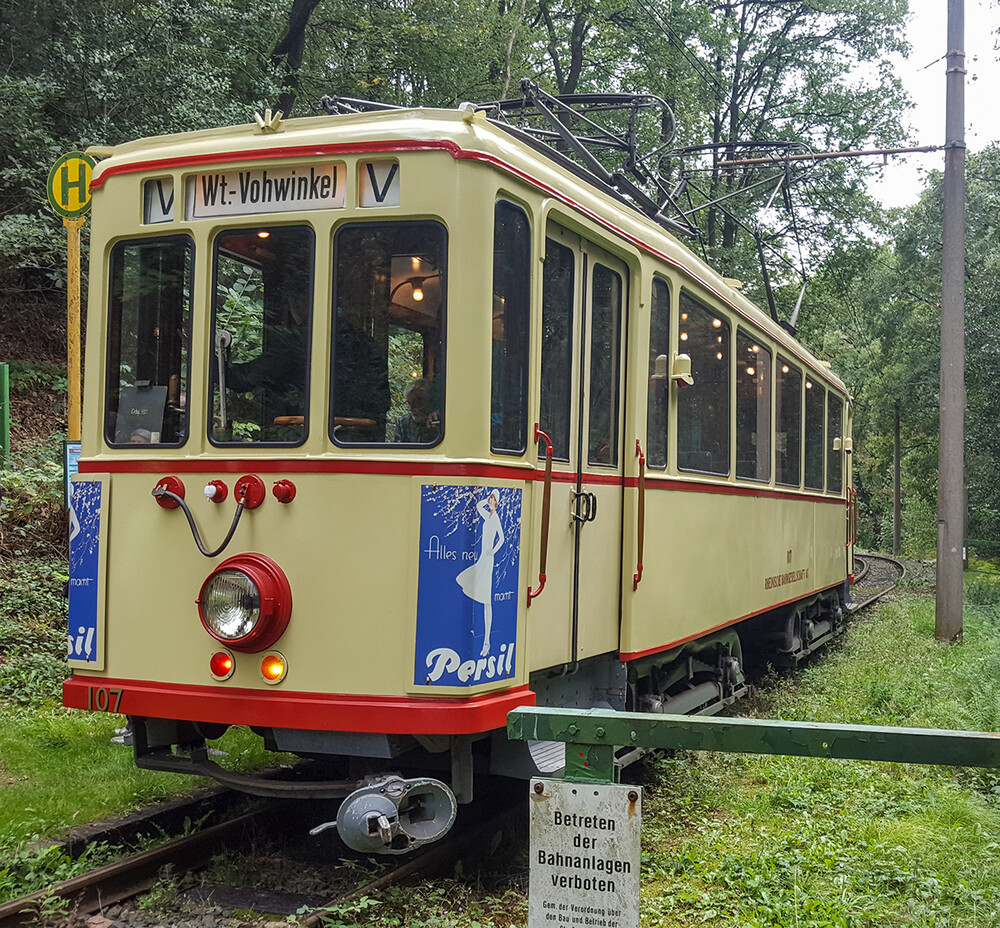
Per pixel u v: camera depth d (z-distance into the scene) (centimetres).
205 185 513
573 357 573
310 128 496
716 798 642
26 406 1297
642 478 634
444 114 488
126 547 514
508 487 492
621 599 632
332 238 490
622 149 816
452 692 461
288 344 496
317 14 2038
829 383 1358
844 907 452
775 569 1021
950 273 1338
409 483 470
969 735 259
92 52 1359
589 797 280
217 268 509
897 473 4422
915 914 449
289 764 664
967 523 2731
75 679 525
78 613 524
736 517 869
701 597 771
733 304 859
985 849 533
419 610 465
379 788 449
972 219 2692
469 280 474
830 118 2711
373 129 484
